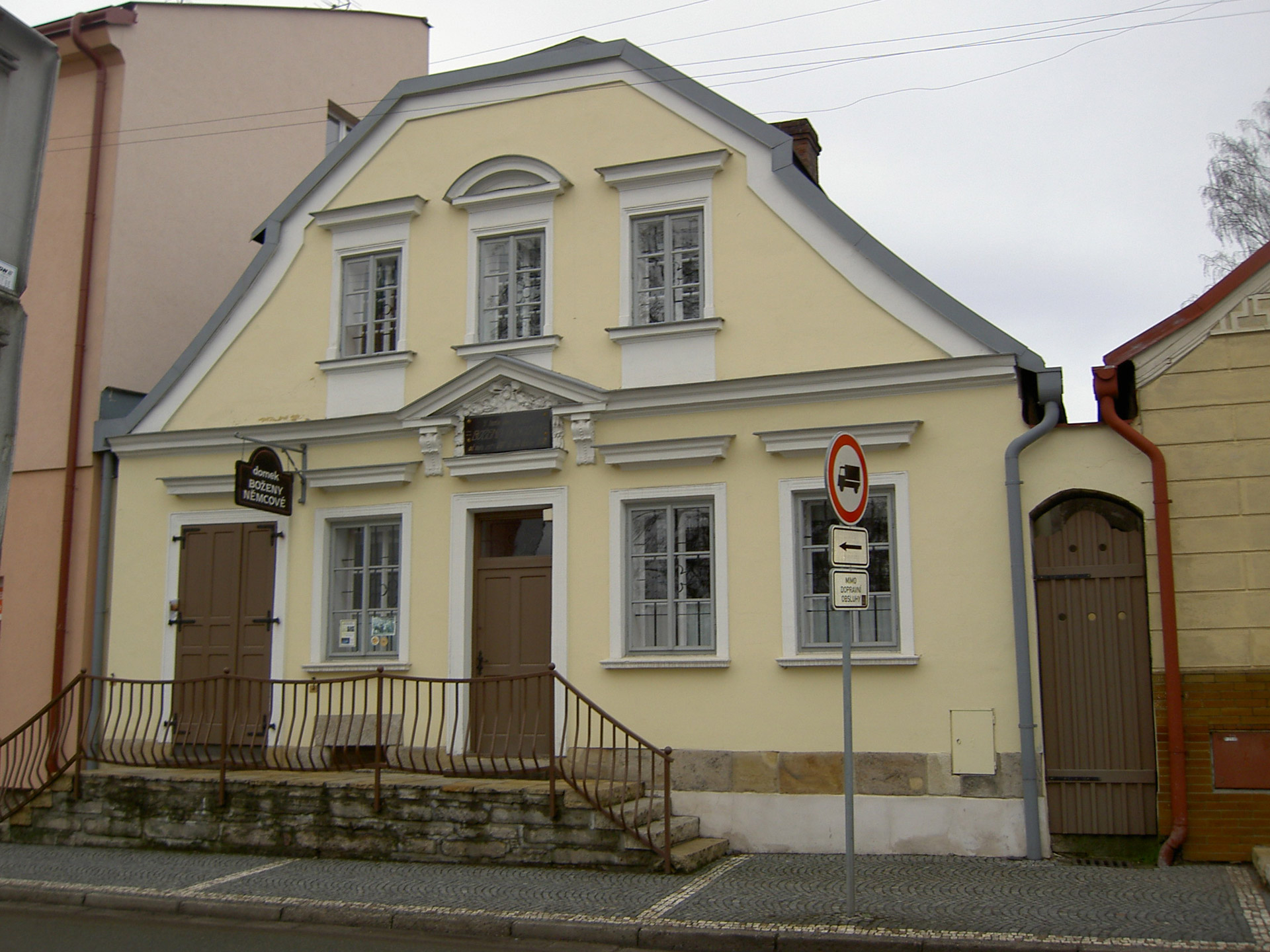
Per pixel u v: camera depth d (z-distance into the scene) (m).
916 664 10.59
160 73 15.55
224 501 13.62
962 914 8.09
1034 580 10.34
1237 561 9.75
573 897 8.88
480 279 12.98
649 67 12.55
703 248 12.07
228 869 10.30
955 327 10.94
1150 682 9.91
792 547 11.20
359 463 13.15
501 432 12.38
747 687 11.13
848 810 8.15
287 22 17.69
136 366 14.82
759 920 8.08
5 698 14.08
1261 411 9.86
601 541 11.90
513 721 12.05
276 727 11.87
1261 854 9.04
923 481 10.82
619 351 12.18
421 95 13.56
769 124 12.00
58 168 15.12
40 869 10.38
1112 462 10.23
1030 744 10.09
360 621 12.98
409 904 8.80
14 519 14.47
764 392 11.43
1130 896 8.48
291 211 13.98
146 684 12.17
